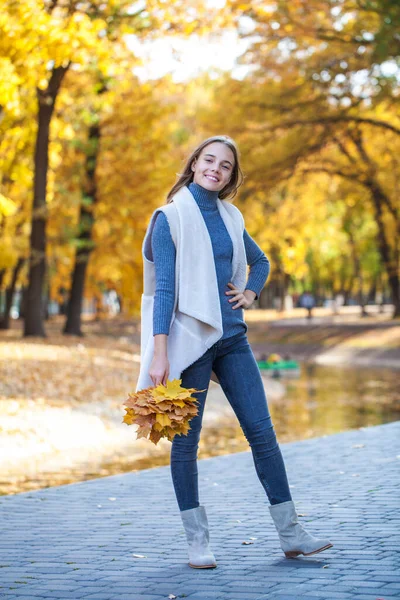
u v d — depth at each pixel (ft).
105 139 87.10
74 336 92.22
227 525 16.61
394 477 20.90
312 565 13.06
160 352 12.94
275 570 12.89
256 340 144.05
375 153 112.47
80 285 95.50
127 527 16.99
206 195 13.76
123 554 14.60
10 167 68.33
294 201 123.13
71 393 47.47
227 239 13.65
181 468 13.55
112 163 88.12
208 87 98.12
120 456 33.68
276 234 129.70
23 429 37.22
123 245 91.30
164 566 13.60
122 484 22.68
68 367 58.44
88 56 44.62
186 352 13.17
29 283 82.64
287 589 11.72
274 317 183.73
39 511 19.08
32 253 80.28
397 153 105.91
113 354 75.77
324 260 192.54
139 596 11.85
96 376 56.44
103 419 42.27
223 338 13.39
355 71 88.48
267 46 88.28
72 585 12.63
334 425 44.47
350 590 11.50
